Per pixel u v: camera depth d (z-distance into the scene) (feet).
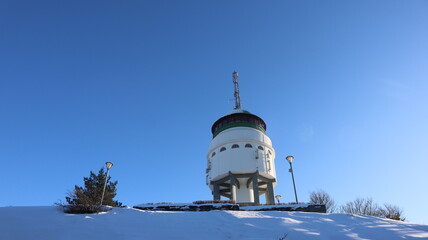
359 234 39.68
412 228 44.09
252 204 86.33
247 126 120.78
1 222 36.99
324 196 157.48
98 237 33.96
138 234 35.91
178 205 76.43
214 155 117.70
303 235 37.76
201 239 35.19
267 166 110.93
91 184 106.63
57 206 48.06
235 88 148.97
